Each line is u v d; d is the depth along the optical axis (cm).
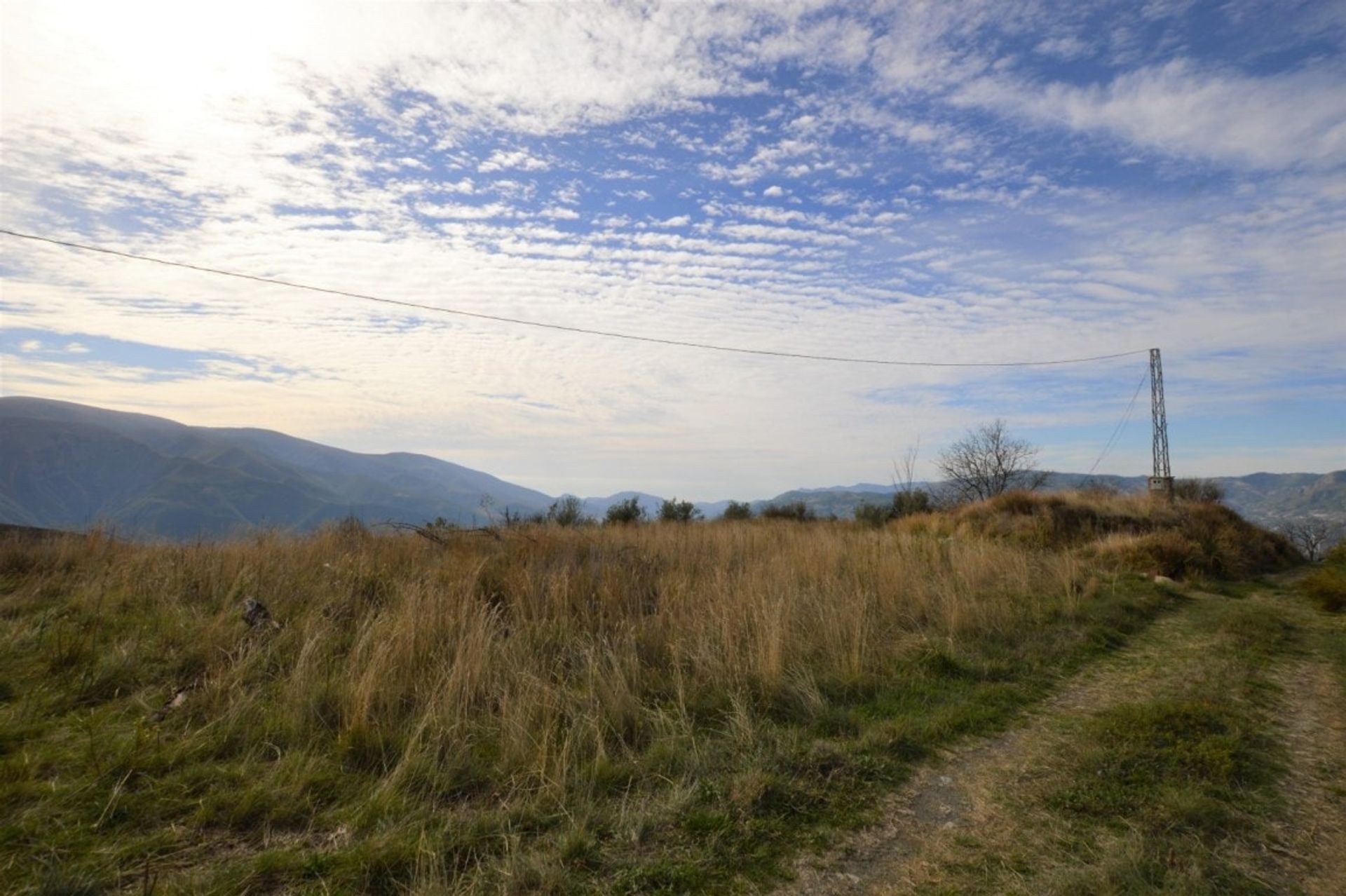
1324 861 402
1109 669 803
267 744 477
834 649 739
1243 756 536
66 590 822
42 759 436
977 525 2295
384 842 375
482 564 952
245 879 338
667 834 407
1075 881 366
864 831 426
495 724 536
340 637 688
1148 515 2350
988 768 524
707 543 1405
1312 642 969
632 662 646
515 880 344
